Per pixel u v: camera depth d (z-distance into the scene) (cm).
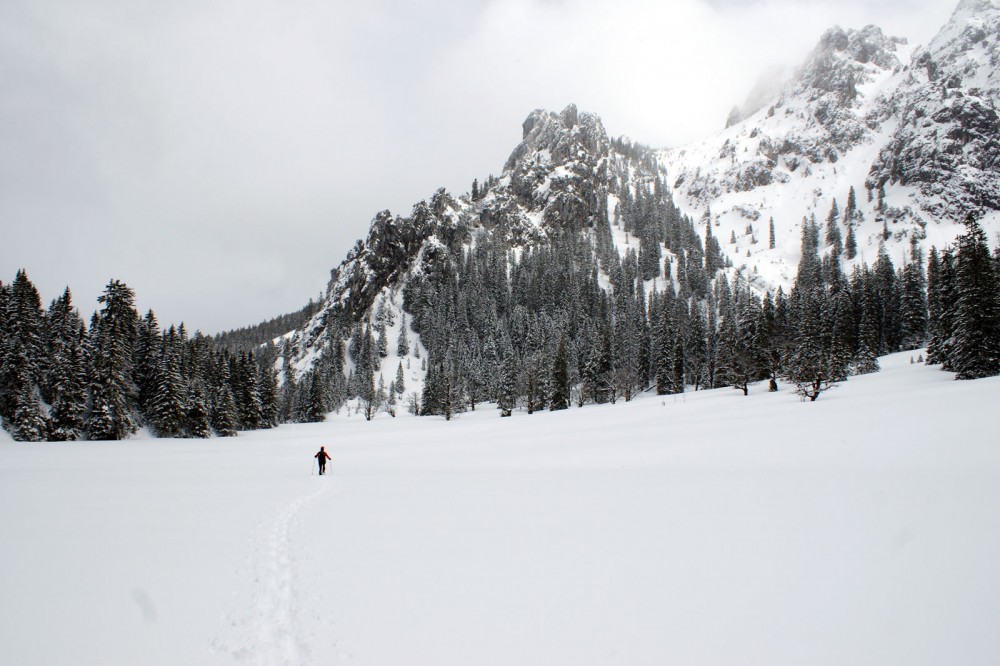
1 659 638
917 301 8031
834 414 3192
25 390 5634
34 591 881
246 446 5250
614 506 1396
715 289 15950
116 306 7325
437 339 15875
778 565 880
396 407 13000
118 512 1567
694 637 657
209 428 6662
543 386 8656
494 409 10238
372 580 902
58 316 7212
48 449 4547
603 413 5684
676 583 829
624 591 809
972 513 1091
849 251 16588
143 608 808
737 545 995
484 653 638
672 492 1547
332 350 16075
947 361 4731
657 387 8031
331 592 854
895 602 723
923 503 1198
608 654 625
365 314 18012
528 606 771
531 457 3050
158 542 1198
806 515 1171
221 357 8150
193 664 633
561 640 664
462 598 811
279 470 3038
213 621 759
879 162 19900
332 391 12962
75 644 683
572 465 2559
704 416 4191
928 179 17588
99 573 976
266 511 1568
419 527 1265
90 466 3259
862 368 6059
